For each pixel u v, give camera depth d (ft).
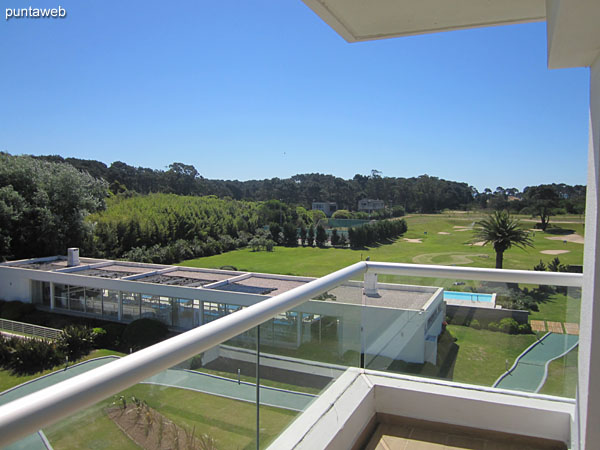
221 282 65.87
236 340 3.43
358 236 148.77
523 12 4.73
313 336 4.83
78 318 65.31
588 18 2.85
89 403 1.92
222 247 145.89
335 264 125.08
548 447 5.37
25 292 72.64
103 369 2.06
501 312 5.68
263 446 3.93
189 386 2.88
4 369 37.32
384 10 4.69
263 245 146.92
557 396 5.48
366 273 6.35
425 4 4.54
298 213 170.30
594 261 3.51
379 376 6.27
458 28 5.23
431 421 5.91
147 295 62.69
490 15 4.81
